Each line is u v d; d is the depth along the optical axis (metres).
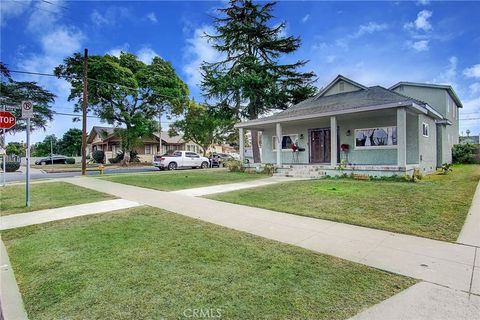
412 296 2.67
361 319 2.31
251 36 21.72
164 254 3.81
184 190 9.73
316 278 3.06
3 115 7.88
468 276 3.07
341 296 2.69
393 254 3.74
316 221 5.44
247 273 3.21
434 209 6.00
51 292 2.85
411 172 11.34
